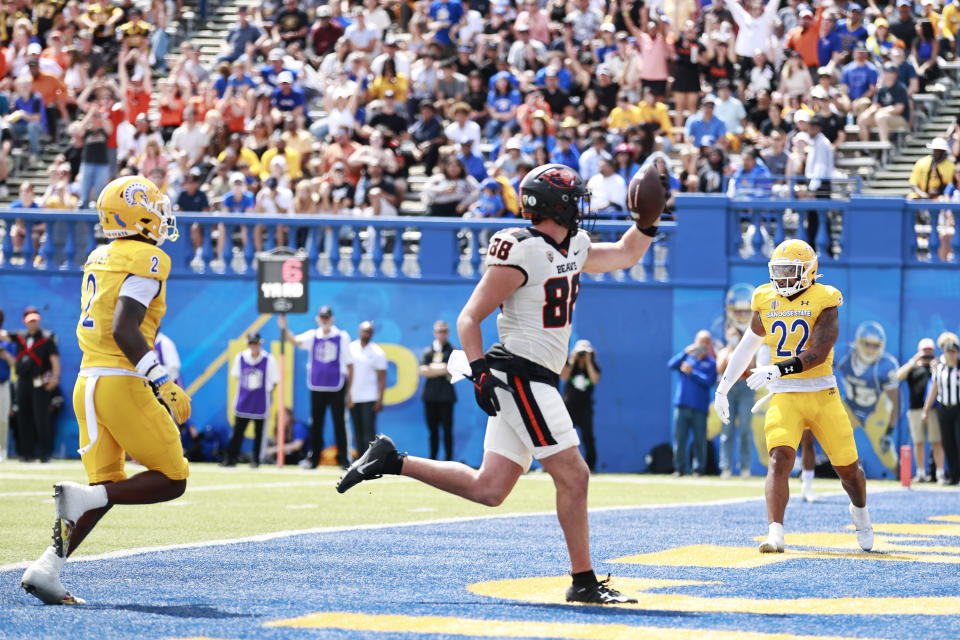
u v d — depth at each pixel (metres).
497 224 72.56
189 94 86.81
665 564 28.27
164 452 22.66
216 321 74.69
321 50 90.00
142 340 22.12
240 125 82.75
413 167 83.06
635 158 73.25
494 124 80.62
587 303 71.94
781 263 31.42
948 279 68.56
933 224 69.31
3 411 70.25
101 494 22.19
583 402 68.75
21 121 87.62
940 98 82.56
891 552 31.20
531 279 21.31
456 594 23.09
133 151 81.88
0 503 43.22
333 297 74.00
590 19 86.00
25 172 87.06
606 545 32.34
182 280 75.06
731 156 75.62
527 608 21.34
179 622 19.78
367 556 29.30
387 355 73.44
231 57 91.19
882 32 82.19
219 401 74.44
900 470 62.91
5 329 76.44
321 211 77.00
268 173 79.12
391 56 83.62
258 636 18.58
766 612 21.12
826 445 31.48
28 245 76.62
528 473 64.94
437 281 73.25
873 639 18.73
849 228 69.38
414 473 21.66
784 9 84.00
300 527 36.88
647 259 71.56
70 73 90.56
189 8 99.88
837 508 45.00
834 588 24.27
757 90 79.81
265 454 71.25
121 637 18.48
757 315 32.22
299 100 83.81
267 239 74.44
